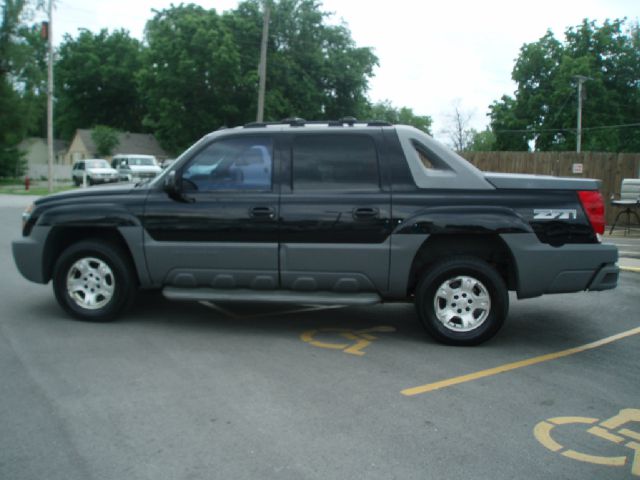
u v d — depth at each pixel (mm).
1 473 3123
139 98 68562
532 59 45000
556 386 4488
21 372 4590
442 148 5457
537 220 5242
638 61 44406
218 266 5594
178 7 46812
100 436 3545
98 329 5812
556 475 3178
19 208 21000
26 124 43219
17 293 7320
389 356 5145
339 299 5469
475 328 5379
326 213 5375
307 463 3254
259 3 45219
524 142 44562
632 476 3189
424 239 5285
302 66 46438
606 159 13555
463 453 3398
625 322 6453
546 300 7520
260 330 5914
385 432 3645
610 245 5336
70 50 69438
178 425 3699
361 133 5504
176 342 5445
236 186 5598
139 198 5738
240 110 46250
